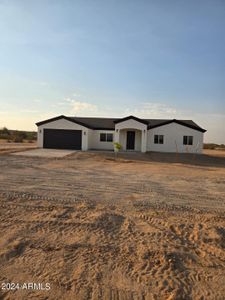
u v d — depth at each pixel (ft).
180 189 32.40
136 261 13.80
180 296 11.07
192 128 106.01
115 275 12.47
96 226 18.21
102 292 11.16
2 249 14.42
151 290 11.43
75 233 16.97
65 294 10.94
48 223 18.44
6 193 25.89
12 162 54.13
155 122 114.52
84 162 61.93
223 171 54.29
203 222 19.89
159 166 60.34
